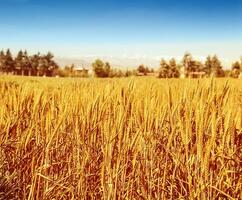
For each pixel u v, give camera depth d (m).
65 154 3.55
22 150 3.46
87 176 3.16
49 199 3.17
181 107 3.11
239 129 2.83
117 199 3.05
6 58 107.38
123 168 3.01
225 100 2.97
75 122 3.49
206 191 2.73
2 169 3.44
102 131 3.26
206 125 2.79
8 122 3.69
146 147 3.02
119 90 3.35
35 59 108.38
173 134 3.02
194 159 2.76
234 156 2.79
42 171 3.28
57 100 3.90
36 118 3.60
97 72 65.62
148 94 3.46
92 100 3.44
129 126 3.02
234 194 2.68
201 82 3.13
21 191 3.41
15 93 4.16
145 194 2.98
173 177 2.86
